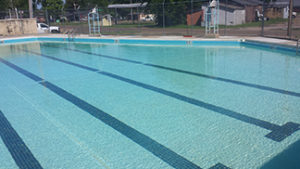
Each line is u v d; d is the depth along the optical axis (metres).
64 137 4.16
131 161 3.40
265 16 30.19
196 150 3.57
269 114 4.61
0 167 3.39
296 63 8.53
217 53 11.17
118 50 13.41
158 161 3.37
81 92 6.52
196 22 29.16
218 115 4.70
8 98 6.26
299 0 32.03
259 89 6.05
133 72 8.39
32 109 5.47
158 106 5.31
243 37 13.95
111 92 6.41
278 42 11.23
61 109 5.41
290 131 3.94
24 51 14.13
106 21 36.62
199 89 6.29
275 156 3.32
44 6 44.03
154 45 14.73
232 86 6.38
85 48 14.67
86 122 4.70
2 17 32.31
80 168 3.31
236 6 27.45
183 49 12.77
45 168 3.34
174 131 4.17
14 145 3.96
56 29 25.62
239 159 3.29
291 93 5.68
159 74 7.96
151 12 31.16
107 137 4.09
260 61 9.10
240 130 4.07
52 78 8.05
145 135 4.10
